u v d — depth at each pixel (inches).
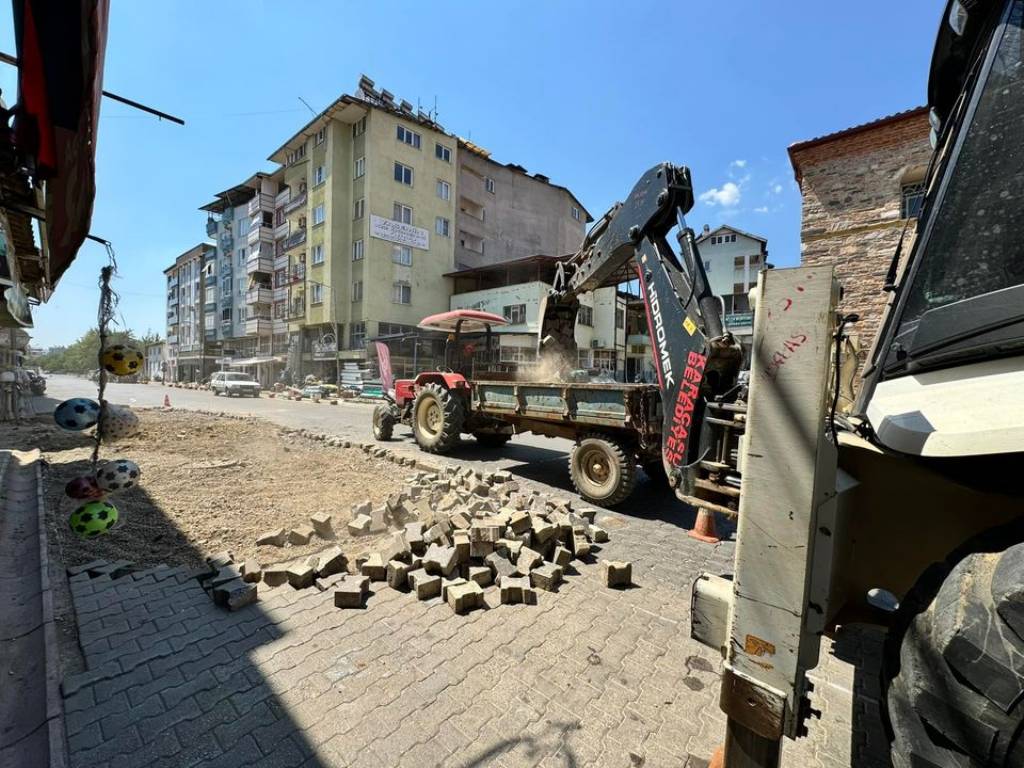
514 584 120.7
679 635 106.2
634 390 188.2
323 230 1124.5
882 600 80.4
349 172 1114.7
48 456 283.3
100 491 83.5
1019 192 48.2
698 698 85.6
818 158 402.0
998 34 51.1
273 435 398.3
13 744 72.6
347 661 94.0
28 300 183.3
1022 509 49.4
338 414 605.0
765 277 48.1
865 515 58.7
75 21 60.0
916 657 39.9
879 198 376.8
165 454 301.7
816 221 401.1
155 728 75.6
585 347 1098.1
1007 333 45.1
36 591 117.9
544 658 96.6
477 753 72.2
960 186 52.7
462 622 109.8
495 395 256.7
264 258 1378.0
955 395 46.4
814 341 44.9
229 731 75.5
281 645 99.0
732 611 49.7
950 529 53.7
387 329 1083.3
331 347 1136.2
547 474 264.5
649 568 143.0
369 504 182.4
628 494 194.4
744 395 130.3
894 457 57.4
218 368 1728.6
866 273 374.9
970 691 35.9
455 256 1219.2
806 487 45.1
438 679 89.3
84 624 104.9
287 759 70.3
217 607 113.8
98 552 142.7
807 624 46.5
